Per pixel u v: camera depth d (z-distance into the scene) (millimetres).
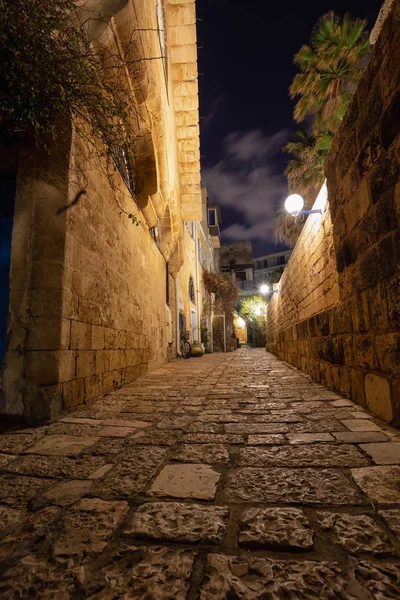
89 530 1278
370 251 2904
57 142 3494
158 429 2707
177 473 1812
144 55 4527
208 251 26469
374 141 2717
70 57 2730
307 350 6348
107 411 3420
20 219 3377
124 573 1045
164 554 1132
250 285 41781
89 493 1596
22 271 3303
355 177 3217
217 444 2281
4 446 2344
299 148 11953
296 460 1942
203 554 1130
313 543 1172
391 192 2438
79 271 3711
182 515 1377
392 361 2518
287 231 13398
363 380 3232
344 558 1092
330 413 3057
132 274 6164
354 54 8898
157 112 5762
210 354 17906
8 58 2293
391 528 1247
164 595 952
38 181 3420
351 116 3248
